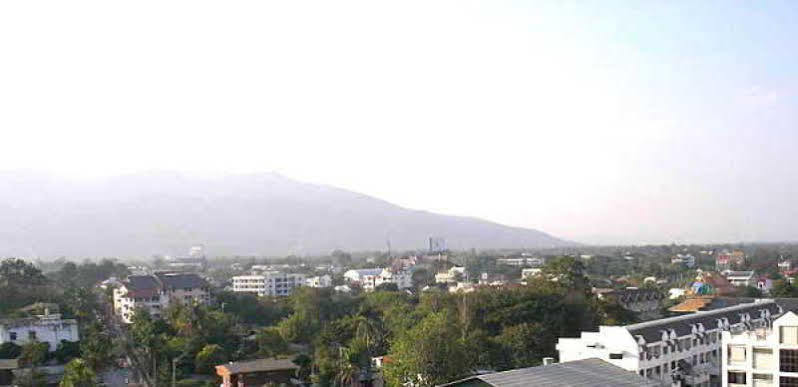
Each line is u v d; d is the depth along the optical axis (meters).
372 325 168.62
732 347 105.25
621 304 199.38
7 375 137.00
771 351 102.25
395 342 129.12
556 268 184.75
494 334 153.25
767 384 102.44
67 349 152.00
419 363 114.56
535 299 157.12
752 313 151.88
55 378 138.88
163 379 142.38
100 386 133.38
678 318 133.25
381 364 140.50
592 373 91.06
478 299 160.12
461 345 121.31
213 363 148.50
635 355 111.56
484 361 134.25
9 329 154.50
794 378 100.12
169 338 160.88
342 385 130.62
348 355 136.38
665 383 113.81
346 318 183.75
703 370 125.44
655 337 117.00
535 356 138.38
